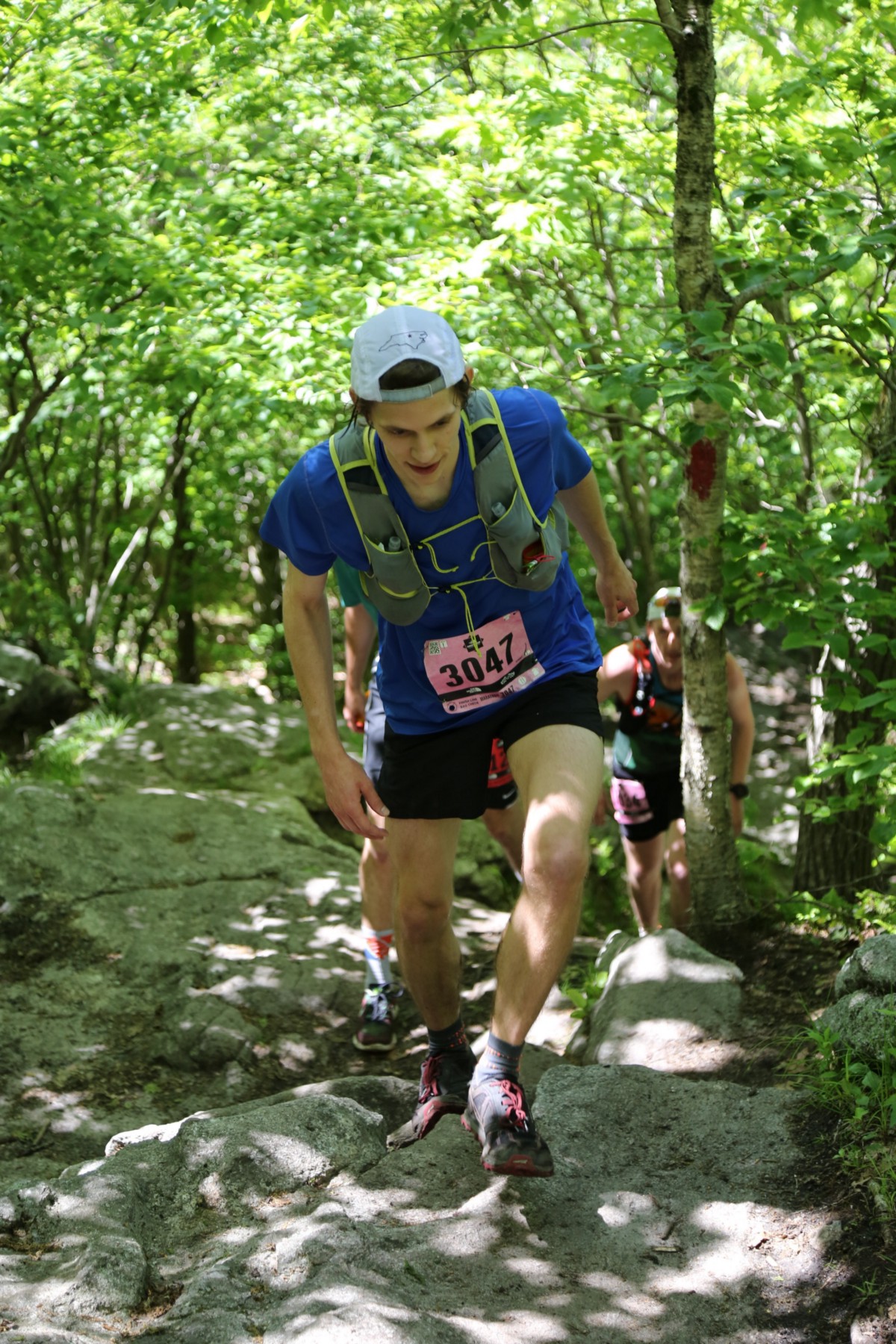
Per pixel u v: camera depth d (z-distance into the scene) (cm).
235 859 560
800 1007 363
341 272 548
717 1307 215
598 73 545
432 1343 195
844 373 507
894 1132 250
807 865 468
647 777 500
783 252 468
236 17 528
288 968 479
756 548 407
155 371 655
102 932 492
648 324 707
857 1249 223
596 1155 263
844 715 467
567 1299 215
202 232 597
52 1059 419
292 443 1025
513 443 224
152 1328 208
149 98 588
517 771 244
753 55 619
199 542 1184
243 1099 405
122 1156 278
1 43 587
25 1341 193
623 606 285
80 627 1017
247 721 770
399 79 602
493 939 539
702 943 417
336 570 398
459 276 547
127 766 707
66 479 1092
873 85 477
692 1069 339
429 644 243
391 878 433
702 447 404
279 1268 223
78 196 563
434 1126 280
